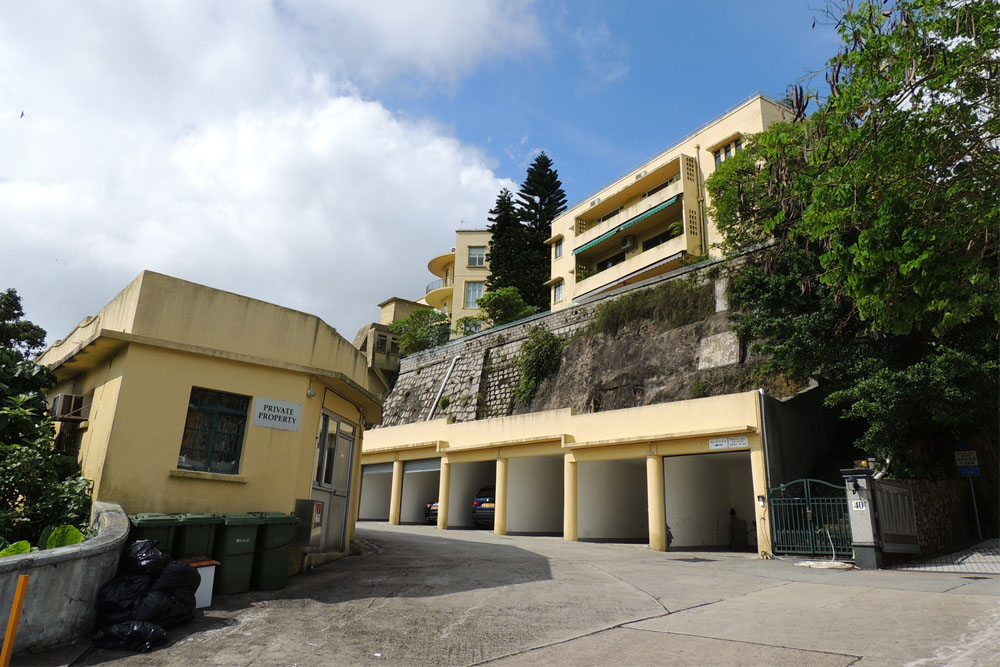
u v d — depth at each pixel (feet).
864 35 24.68
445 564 36.86
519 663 17.46
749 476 70.64
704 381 74.08
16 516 24.84
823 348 55.21
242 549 26.40
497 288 143.54
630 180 123.13
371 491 95.40
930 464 52.60
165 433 27.76
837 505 45.03
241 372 30.94
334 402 38.14
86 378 32.53
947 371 46.85
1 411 28.89
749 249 76.07
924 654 17.28
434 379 114.83
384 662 17.57
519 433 69.87
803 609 24.35
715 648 18.53
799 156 27.68
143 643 18.31
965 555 43.01
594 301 96.07
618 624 22.09
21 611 16.84
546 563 38.83
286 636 19.94
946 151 24.66
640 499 74.23
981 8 23.32
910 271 23.26
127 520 23.38
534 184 164.04
